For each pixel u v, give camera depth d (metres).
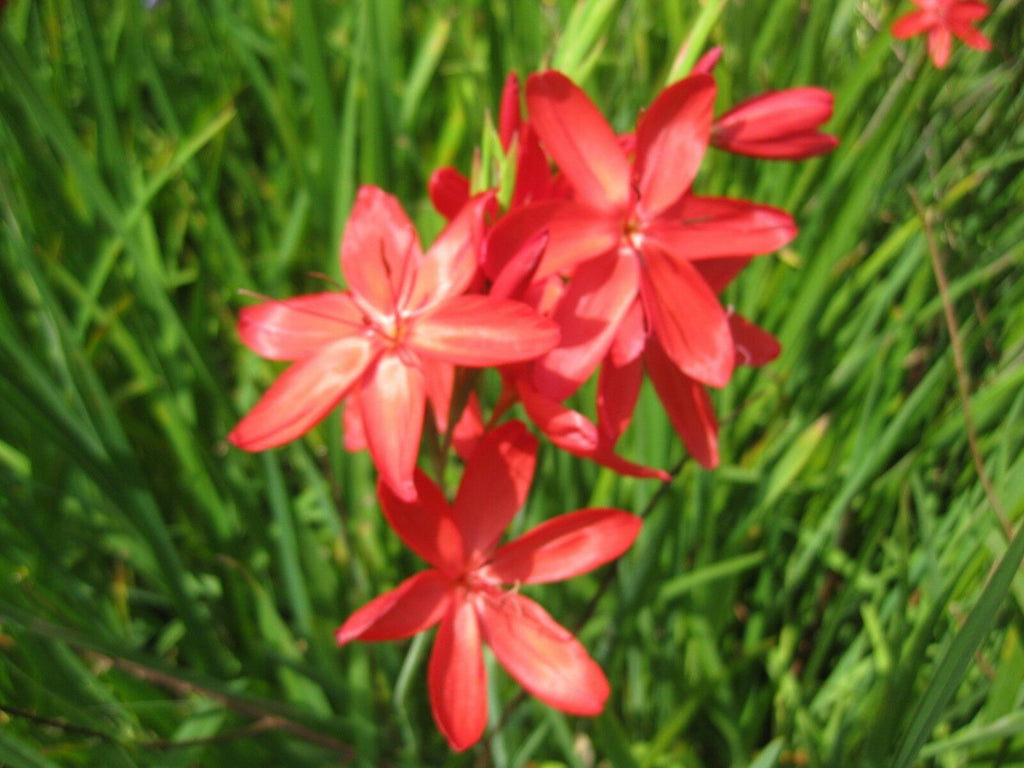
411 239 0.19
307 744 0.23
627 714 0.28
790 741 0.26
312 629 0.24
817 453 0.30
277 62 0.31
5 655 0.21
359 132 0.32
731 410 0.29
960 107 0.35
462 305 0.18
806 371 0.30
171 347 0.27
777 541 0.28
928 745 0.22
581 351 0.18
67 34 0.34
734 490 0.29
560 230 0.18
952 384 0.31
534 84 0.18
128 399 0.29
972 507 0.25
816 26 0.30
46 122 0.22
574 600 0.27
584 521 0.19
